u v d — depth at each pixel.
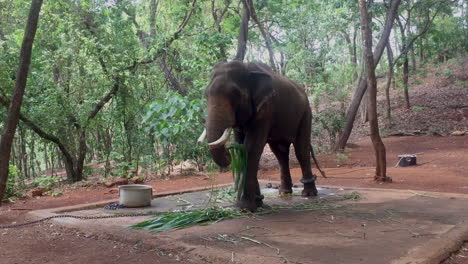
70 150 12.90
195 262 4.23
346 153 16.84
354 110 17.59
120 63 12.34
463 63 30.89
